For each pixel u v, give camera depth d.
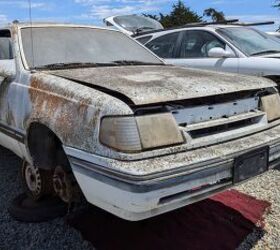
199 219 3.53
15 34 4.04
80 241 3.27
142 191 2.49
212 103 3.05
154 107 2.74
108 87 2.90
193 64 6.68
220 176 2.84
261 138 3.18
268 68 5.88
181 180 2.62
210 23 7.22
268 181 4.43
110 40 4.46
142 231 3.33
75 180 3.24
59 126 2.98
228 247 3.17
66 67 3.72
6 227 3.50
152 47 7.47
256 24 7.85
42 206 3.66
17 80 3.69
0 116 3.96
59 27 4.33
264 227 3.48
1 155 5.34
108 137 2.65
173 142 2.74
